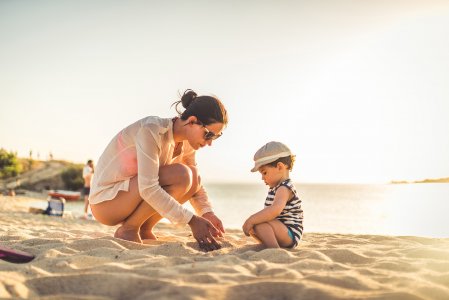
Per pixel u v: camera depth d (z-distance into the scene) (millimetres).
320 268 2113
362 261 2492
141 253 2461
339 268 2125
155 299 1497
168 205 2814
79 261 2119
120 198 2990
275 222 2906
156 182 2854
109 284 1675
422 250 2807
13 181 50812
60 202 10188
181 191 3035
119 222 3145
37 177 48812
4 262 2078
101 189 3049
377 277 1950
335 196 59688
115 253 2414
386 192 74875
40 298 1494
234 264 2143
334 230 12367
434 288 1754
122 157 3025
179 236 3846
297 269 2082
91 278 1738
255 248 2867
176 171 2992
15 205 15352
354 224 15000
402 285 1807
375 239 4055
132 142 3010
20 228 4820
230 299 1552
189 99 3045
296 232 2951
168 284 1675
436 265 2312
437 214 16750
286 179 3014
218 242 3117
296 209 2992
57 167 53375
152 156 2873
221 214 22609
